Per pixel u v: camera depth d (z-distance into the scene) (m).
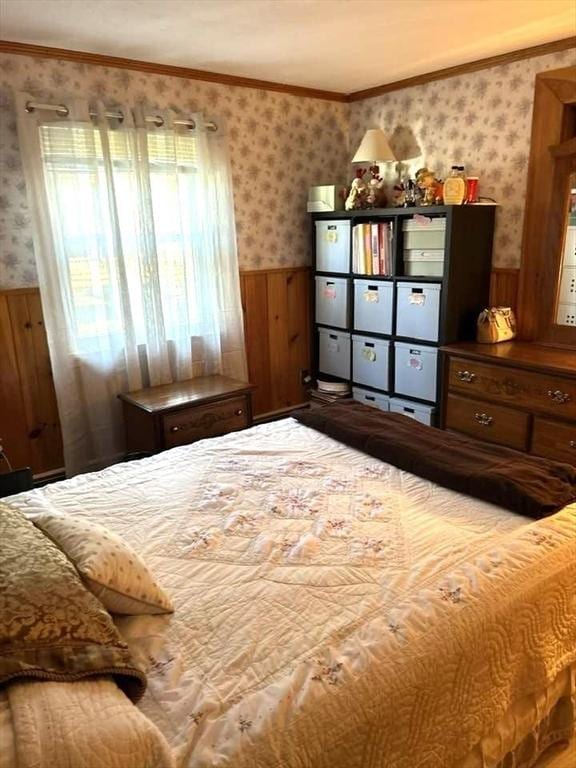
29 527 1.33
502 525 1.58
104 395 3.13
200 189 3.32
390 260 3.45
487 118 3.21
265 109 3.60
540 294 3.11
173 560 1.46
